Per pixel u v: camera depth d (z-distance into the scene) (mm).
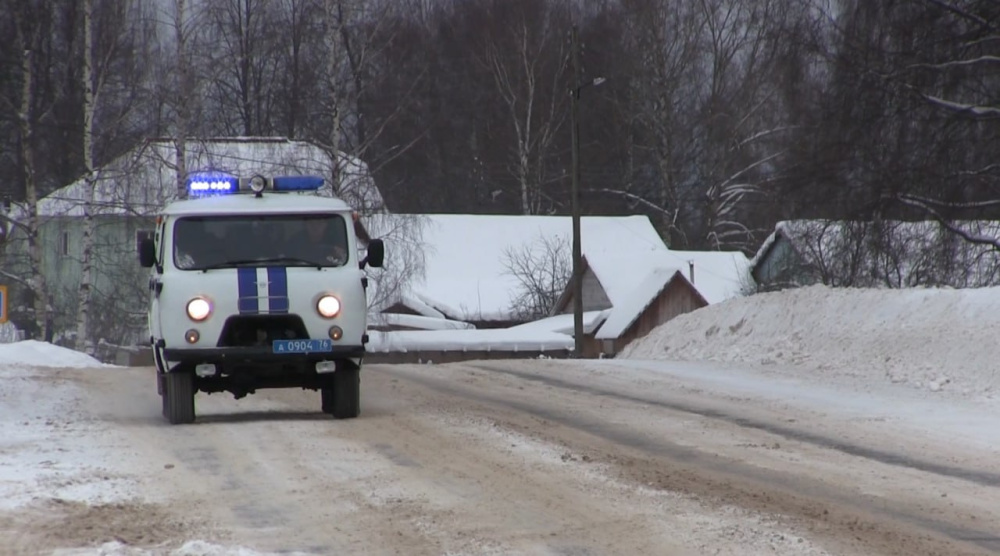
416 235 167750
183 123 150000
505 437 49844
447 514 34406
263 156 162250
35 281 166625
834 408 59625
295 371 55875
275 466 42719
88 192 159875
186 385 55375
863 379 71625
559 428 52812
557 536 31609
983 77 112500
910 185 113688
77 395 69250
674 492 37781
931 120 113375
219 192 59156
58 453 45531
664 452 46156
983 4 112188
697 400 63594
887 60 114312
